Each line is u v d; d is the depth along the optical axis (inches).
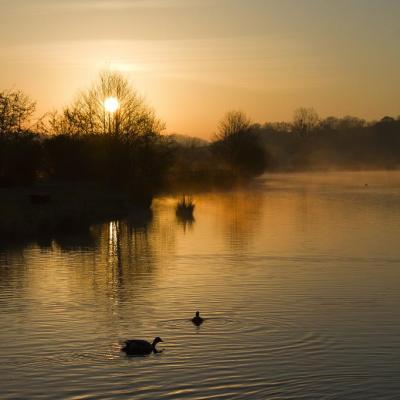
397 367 813.9
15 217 2143.2
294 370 804.6
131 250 1740.9
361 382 768.3
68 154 3309.5
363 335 937.5
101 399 727.1
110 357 853.8
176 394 738.2
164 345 898.7
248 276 1364.4
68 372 802.8
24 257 1631.4
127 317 1043.3
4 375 795.4
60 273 1416.1
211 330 965.8
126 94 3336.6
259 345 893.8
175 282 1307.8
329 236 1990.7
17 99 2945.4
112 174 3235.7
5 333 961.5
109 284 1295.5
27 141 3043.8
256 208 3014.3
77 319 1035.3
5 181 3029.0
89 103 3361.2
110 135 3270.2
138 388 754.2
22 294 1212.5
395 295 1185.4
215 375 789.9
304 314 1051.3
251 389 749.9
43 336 946.1
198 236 2016.5
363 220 2444.6
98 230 2183.8
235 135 5556.1
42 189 3026.6
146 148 3262.8
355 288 1243.2
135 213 2746.1
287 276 1362.0
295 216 2620.6
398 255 1624.0
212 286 1267.2
